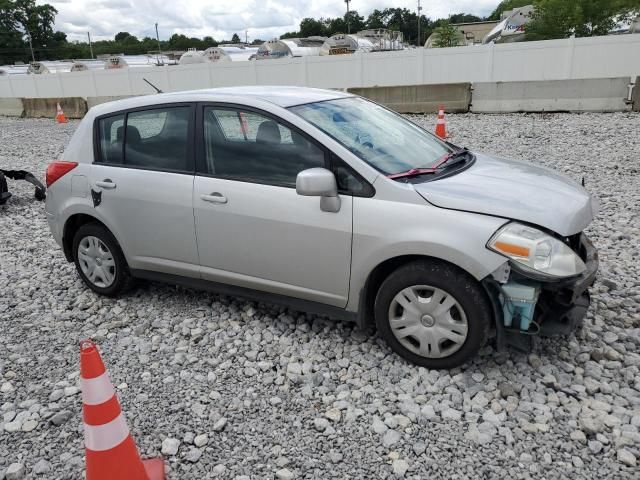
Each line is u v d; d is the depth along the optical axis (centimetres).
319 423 314
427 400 331
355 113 422
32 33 10912
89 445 252
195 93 427
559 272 314
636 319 403
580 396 325
